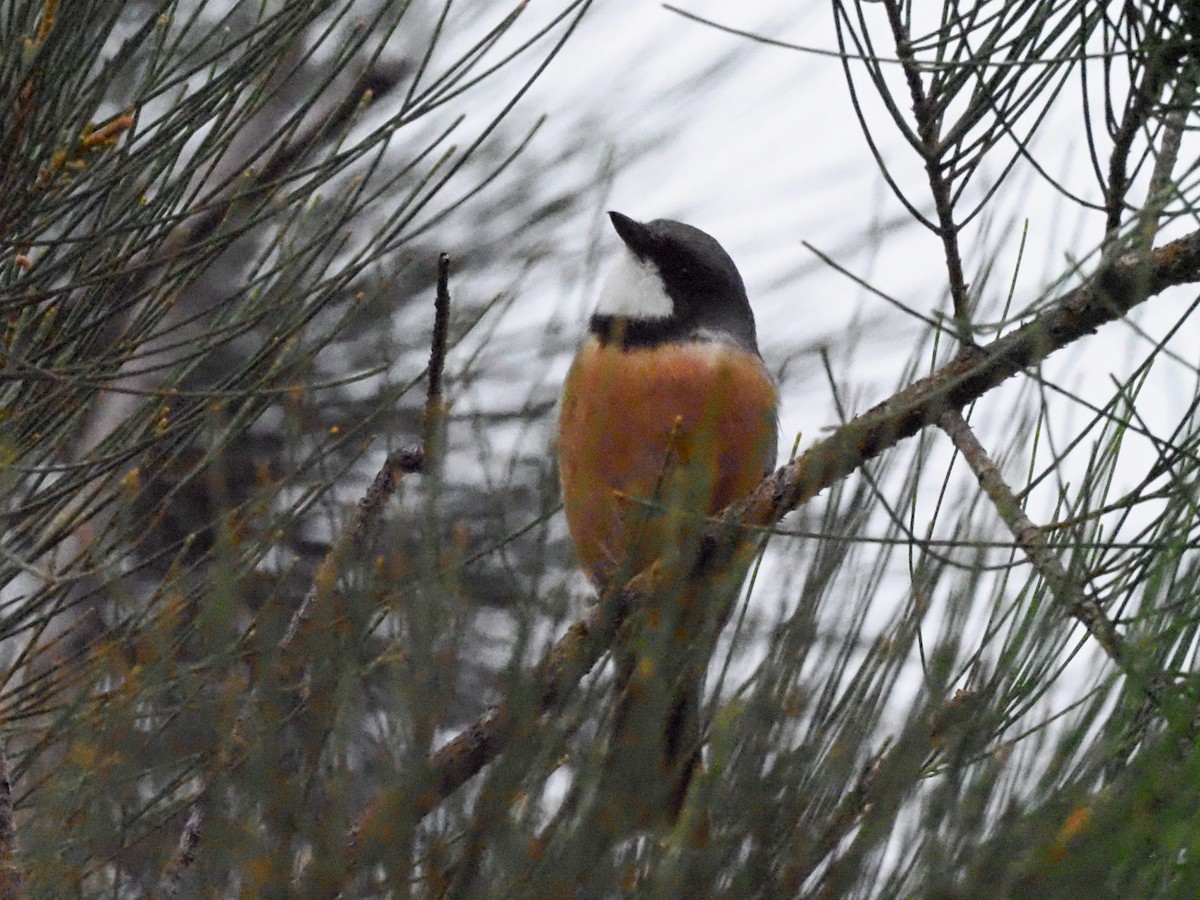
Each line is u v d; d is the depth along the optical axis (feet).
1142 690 11.67
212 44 21.90
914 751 11.25
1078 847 10.80
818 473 14.14
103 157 16.56
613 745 11.20
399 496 11.89
